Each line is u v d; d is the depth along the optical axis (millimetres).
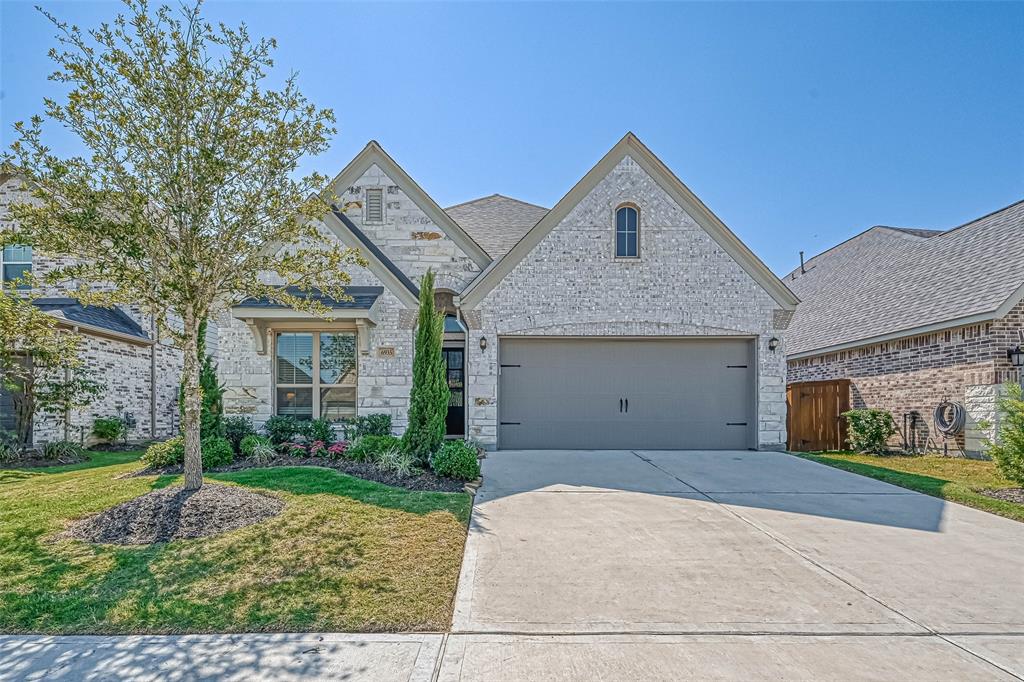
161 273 6418
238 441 10555
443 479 8578
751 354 12523
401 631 4172
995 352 11570
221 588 4738
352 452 9773
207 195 6270
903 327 13750
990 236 14297
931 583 5098
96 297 6465
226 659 3764
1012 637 4152
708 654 3863
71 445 12258
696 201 12406
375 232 13727
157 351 16469
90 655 3816
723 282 12414
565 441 12359
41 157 6016
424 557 5406
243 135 6434
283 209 6852
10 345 11289
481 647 3939
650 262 12383
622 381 12461
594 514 7086
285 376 12031
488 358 12195
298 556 5328
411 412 9594
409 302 11992
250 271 6879
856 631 4211
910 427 13656
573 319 12297
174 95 6078
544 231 12352
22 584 4793
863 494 8305
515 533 6328
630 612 4477
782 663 3758
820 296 20625
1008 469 8289
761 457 11414
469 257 13781
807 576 5223
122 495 7207
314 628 4191
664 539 6176
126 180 6184
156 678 3549
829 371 17000
